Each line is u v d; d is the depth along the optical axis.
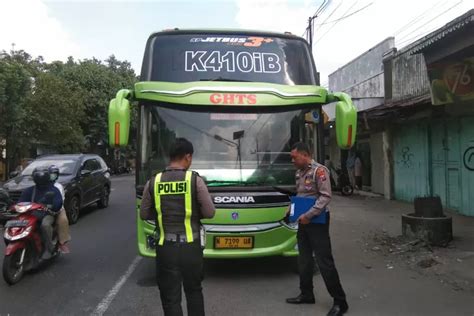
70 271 7.04
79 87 37.03
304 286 5.43
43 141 28.38
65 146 32.03
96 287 6.20
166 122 6.28
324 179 5.11
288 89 6.36
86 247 8.79
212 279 6.47
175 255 4.03
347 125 6.14
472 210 11.16
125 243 9.17
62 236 7.30
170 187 4.09
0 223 11.55
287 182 6.27
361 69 20.00
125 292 5.96
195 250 4.07
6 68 20.86
